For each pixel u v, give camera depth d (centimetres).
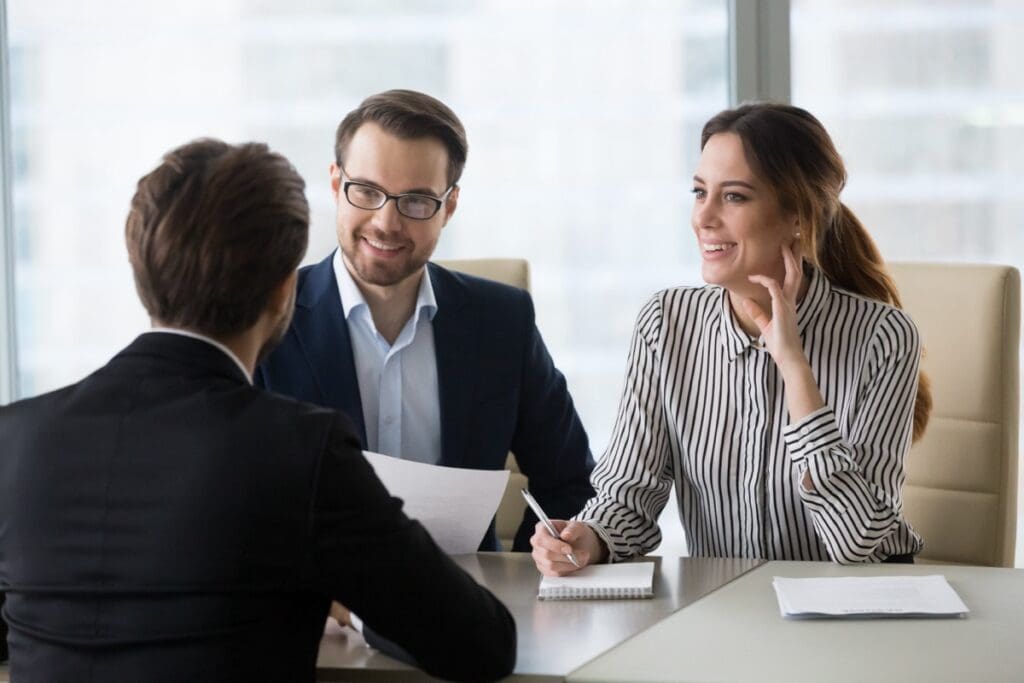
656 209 593
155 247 229
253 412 225
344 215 372
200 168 233
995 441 425
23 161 608
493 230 598
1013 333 428
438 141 369
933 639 274
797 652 267
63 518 224
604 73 588
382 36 591
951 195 579
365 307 388
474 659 243
